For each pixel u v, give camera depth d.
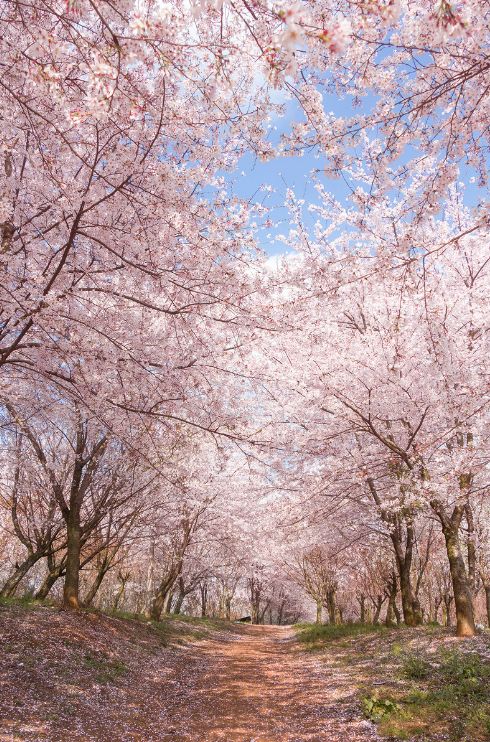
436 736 6.11
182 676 10.89
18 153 5.76
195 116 5.39
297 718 7.62
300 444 10.69
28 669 7.87
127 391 7.70
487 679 7.68
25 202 6.42
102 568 15.67
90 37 4.01
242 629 27.66
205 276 6.51
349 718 7.25
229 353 8.03
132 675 9.77
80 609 13.14
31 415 9.12
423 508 12.03
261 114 4.80
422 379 9.51
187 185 5.79
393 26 3.95
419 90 4.76
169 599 27.03
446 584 22.48
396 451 9.38
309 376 10.70
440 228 10.81
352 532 17.06
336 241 9.08
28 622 10.34
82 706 7.16
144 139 5.74
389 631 14.38
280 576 34.06
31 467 12.91
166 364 7.22
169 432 8.75
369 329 11.68
